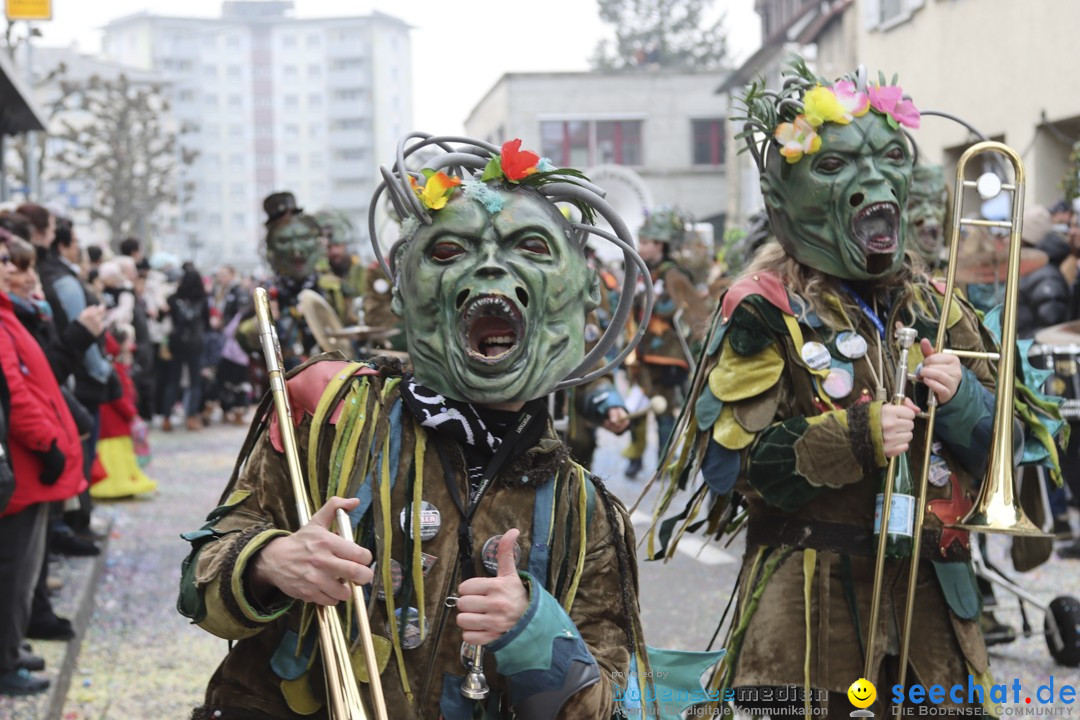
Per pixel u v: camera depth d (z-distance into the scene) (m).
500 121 41.69
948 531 3.24
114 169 42.34
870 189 3.28
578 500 2.29
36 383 4.88
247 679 2.27
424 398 2.26
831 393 3.24
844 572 3.20
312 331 7.79
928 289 3.50
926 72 16.52
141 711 4.86
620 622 2.30
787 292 3.32
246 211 117.88
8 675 4.73
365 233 57.72
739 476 3.29
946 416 3.22
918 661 3.17
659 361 9.50
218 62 116.62
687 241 11.64
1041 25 13.84
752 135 3.48
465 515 2.23
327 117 118.38
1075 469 7.24
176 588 6.89
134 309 11.24
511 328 2.25
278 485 2.29
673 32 62.62
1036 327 8.04
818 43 23.75
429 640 2.20
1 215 6.47
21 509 4.72
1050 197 14.06
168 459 12.37
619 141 40.69
